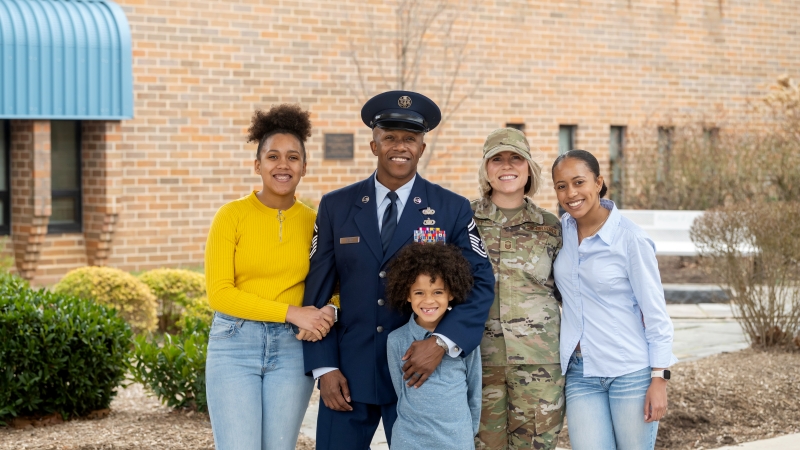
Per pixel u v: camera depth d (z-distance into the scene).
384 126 3.85
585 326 3.90
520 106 13.91
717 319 9.62
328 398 3.87
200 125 11.23
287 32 11.82
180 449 5.08
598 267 3.85
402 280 3.70
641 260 3.79
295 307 3.80
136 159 10.81
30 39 9.76
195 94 11.18
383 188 3.97
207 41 11.22
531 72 13.97
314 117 12.12
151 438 5.30
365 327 3.87
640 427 3.80
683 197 13.58
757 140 13.30
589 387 3.90
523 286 3.99
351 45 12.31
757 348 7.69
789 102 13.80
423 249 3.68
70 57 10.01
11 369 5.64
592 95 14.62
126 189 10.78
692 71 15.67
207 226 11.36
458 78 13.30
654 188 13.98
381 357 3.86
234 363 3.79
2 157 10.52
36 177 10.18
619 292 3.85
